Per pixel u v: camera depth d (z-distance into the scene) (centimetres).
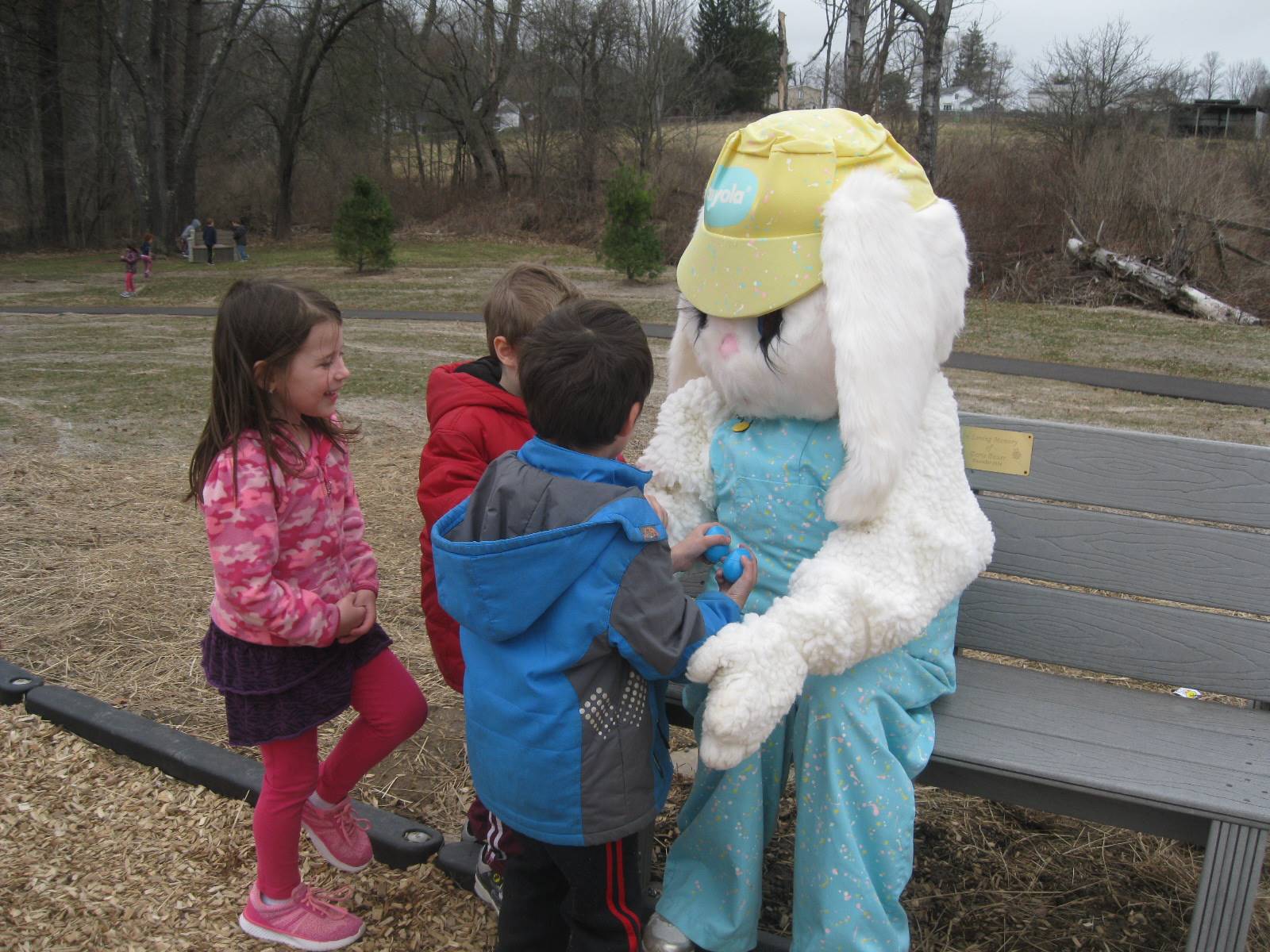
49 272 2503
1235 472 249
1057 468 263
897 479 207
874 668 212
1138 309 1741
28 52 3036
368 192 2339
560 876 213
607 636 185
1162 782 208
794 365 210
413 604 436
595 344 192
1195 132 2406
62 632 398
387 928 243
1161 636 257
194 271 2489
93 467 644
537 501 190
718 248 213
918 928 248
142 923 242
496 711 195
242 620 218
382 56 3369
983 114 2745
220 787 289
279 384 212
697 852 228
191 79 3278
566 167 3175
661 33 3028
